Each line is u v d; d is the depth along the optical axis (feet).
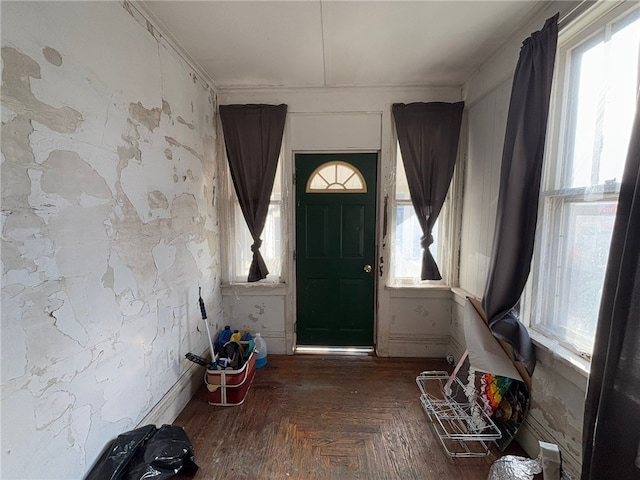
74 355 4.04
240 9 5.43
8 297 3.20
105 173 4.56
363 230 9.43
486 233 7.38
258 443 5.82
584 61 4.76
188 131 7.20
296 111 8.97
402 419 6.54
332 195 9.36
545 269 5.45
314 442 5.86
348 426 6.31
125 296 5.04
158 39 5.91
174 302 6.63
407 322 9.41
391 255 9.25
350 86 8.74
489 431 5.99
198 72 7.68
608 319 3.60
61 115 3.81
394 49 6.81
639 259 3.24
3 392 3.16
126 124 5.02
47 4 3.59
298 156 9.26
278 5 5.33
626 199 3.43
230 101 8.97
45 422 3.62
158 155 5.96
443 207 9.13
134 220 5.25
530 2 5.29
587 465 3.79
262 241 9.39
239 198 8.99
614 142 4.25
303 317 9.84
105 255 4.58
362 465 5.33
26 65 3.37
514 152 5.42
